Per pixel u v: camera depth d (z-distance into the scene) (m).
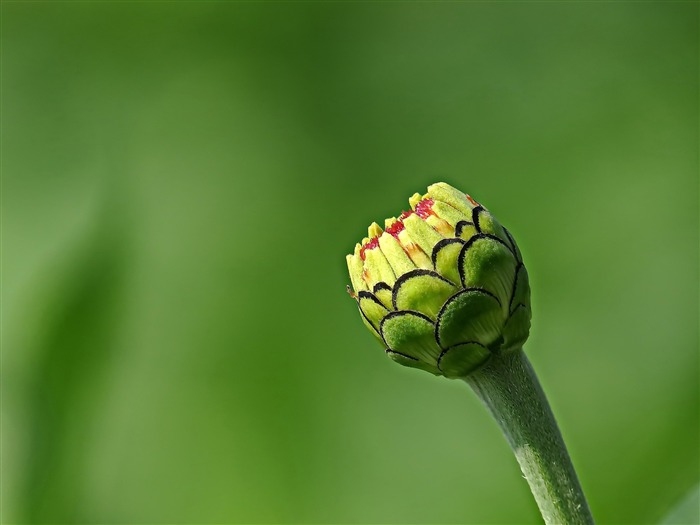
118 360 0.30
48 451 0.29
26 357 0.29
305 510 0.31
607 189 0.34
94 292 0.31
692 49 0.36
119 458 0.30
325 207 0.36
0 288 0.30
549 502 0.23
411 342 0.23
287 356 0.32
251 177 0.36
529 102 0.36
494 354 0.23
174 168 0.36
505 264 0.23
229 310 0.32
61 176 0.35
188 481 0.30
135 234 0.33
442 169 0.36
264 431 0.31
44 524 0.28
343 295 0.33
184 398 0.31
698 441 0.30
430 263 0.23
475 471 0.31
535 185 0.35
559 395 0.31
